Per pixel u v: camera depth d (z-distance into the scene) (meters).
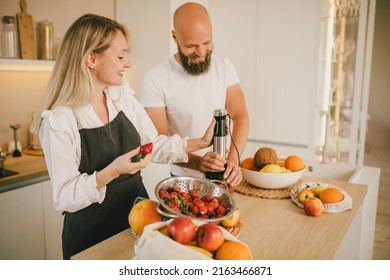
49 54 2.54
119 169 1.20
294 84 3.39
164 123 1.89
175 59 1.85
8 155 2.50
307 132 3.41
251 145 3.68
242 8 3.47
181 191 1.27
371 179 1.91
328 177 2.10
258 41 3.47
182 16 1.64
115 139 1.41
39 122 1.32
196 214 1.14
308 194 1.42
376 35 6.74
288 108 3.46
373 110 6.99
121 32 1.35
